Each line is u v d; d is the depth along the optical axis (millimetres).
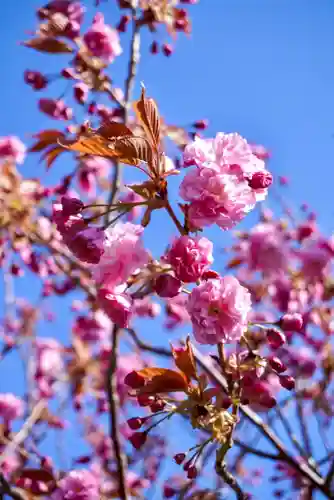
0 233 1521
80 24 1420
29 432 1521
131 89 1345
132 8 1408
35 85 1359
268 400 928
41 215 1488
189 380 914
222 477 924
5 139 1574
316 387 1490
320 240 1519
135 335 1279
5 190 1466
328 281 1497
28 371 1716
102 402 1671
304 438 1308
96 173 1493
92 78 1343
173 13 1434
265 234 1383
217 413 905
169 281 896
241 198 873
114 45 1396
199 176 875
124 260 898
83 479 1238
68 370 1726
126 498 1165
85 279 1569
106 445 1668
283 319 954
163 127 1314
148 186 891
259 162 899
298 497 1477
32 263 1558
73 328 1736
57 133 1032
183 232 897
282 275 1416
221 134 894
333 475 1191
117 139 875
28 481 1235
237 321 881
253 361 931
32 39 1320
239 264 1409
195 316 882
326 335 1524
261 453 1176
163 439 1610
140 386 918
